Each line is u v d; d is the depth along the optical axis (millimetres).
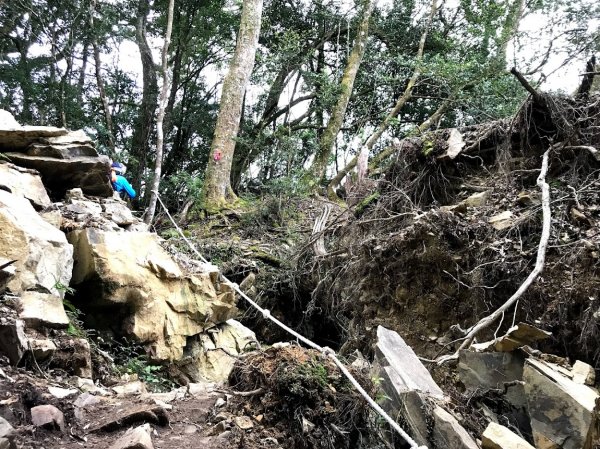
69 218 5359
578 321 4578
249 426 2930
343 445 3016
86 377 3590
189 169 18297
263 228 11102
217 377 5934
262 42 19062
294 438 2934
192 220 11922
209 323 6293
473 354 4180
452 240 5934
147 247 5805
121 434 2633
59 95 13781
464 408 3750
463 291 5730
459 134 7676
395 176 7953
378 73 16719
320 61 19422
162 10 17859
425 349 5844
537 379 3572
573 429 3299
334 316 8469
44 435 2432
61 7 13945
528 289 4977
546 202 5297
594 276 4664
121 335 5148
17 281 3699
